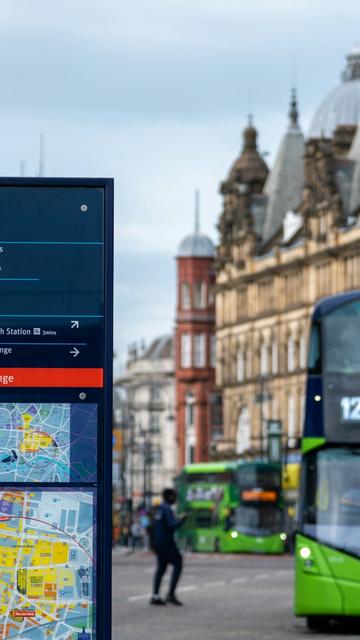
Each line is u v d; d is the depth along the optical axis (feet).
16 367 51.29
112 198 51.75
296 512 111.14
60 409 51.31
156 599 138.72
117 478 468.75
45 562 50.85
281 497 313.12
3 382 51.24
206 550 319.27
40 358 51.39
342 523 109.29
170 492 137.59
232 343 522.47
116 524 461.78
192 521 322.55
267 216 516.32
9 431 51.21
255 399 502.38
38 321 51.42
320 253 458.09
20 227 51.49
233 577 207.51
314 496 109.91
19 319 51.37
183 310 596.29
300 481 110.83
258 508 312.71
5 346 51.31
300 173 520.01
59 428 51.29
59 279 51.55
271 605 139.64
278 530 311.88
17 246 51.47
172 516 137.59
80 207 51.67
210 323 595.47
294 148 522.88
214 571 231.09
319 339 109.19
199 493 322.34
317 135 525.75
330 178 458.09
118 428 603.26
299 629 110.01
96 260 51.65
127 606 137.28
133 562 272.72
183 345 594.65
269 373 494.18
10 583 50.67
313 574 108.99
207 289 597.11
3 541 50.85
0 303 51.37
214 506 318.24
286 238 495.82
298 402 476.95
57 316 51.47
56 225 51.60
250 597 153.58
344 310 109.09
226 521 314.96
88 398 51.39
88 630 50.65
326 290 459.32
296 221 494.18
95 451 51.31
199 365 592.60
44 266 51.55
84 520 51.06
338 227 452.76
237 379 517.96
